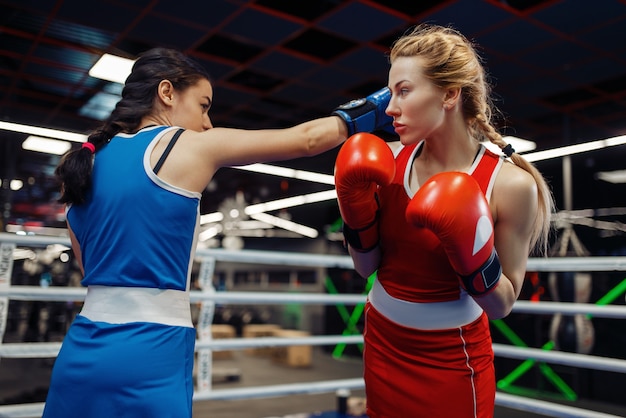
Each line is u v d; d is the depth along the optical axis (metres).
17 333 8.47
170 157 1.05
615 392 5.66
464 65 1.07
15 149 8.43
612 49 4.89
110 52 5.45
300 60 5.47
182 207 1.05
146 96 1.15
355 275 9.77
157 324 1.01
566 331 5.80
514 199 1.07
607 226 7.21
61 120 7.73
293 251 12.88
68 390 0.98
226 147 1.07
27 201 12.34
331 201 11.19
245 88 6.30
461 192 0.96
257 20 4.65
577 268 2.34
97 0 4.41
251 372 7.29
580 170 7.88
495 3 4.22
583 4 4.17
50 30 4.99
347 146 1.06
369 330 1.24
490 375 1.17
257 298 2.60
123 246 1.03
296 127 1.13
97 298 1.04
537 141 7.58
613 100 6.11
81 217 1.11
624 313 2.13
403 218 1.13
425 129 1.07
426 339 1.12
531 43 4.84
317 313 11.20
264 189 10.55
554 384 6.20
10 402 4.65
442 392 1.11
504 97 6.10
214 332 7.74
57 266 7.99
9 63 5.80
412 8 4.40
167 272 1.04
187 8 4.48
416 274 1.12
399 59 1.09
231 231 11.29
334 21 4.62
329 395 5.52
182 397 1.01
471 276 0.98
